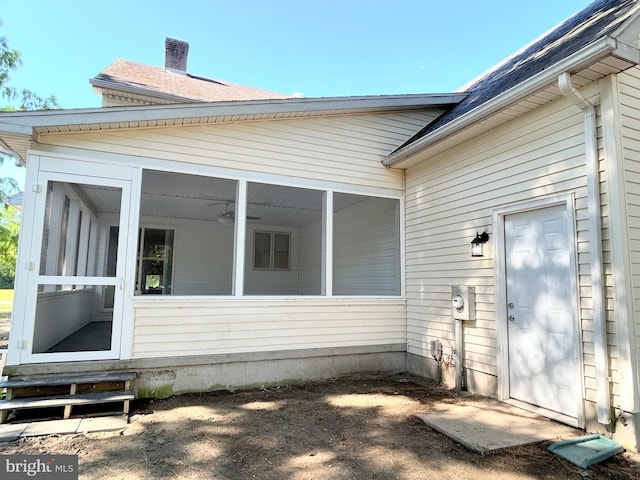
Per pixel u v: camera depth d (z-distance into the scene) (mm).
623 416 3119
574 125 3662
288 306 5375
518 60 6148
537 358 3998
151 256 10047
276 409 4230
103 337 5148
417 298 5918
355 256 8453
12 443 3240
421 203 5941
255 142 5391
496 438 3291
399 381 5500
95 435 3447
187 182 6410
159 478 2695
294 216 9938
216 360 4875
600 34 3369
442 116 6512
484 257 4680
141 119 4457
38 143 4281
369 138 6188
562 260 3779
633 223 3305
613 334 3232
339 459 3008
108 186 4559
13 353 3979
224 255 10750
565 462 2898
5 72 11352
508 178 4391
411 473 2773
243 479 2691
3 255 13836
